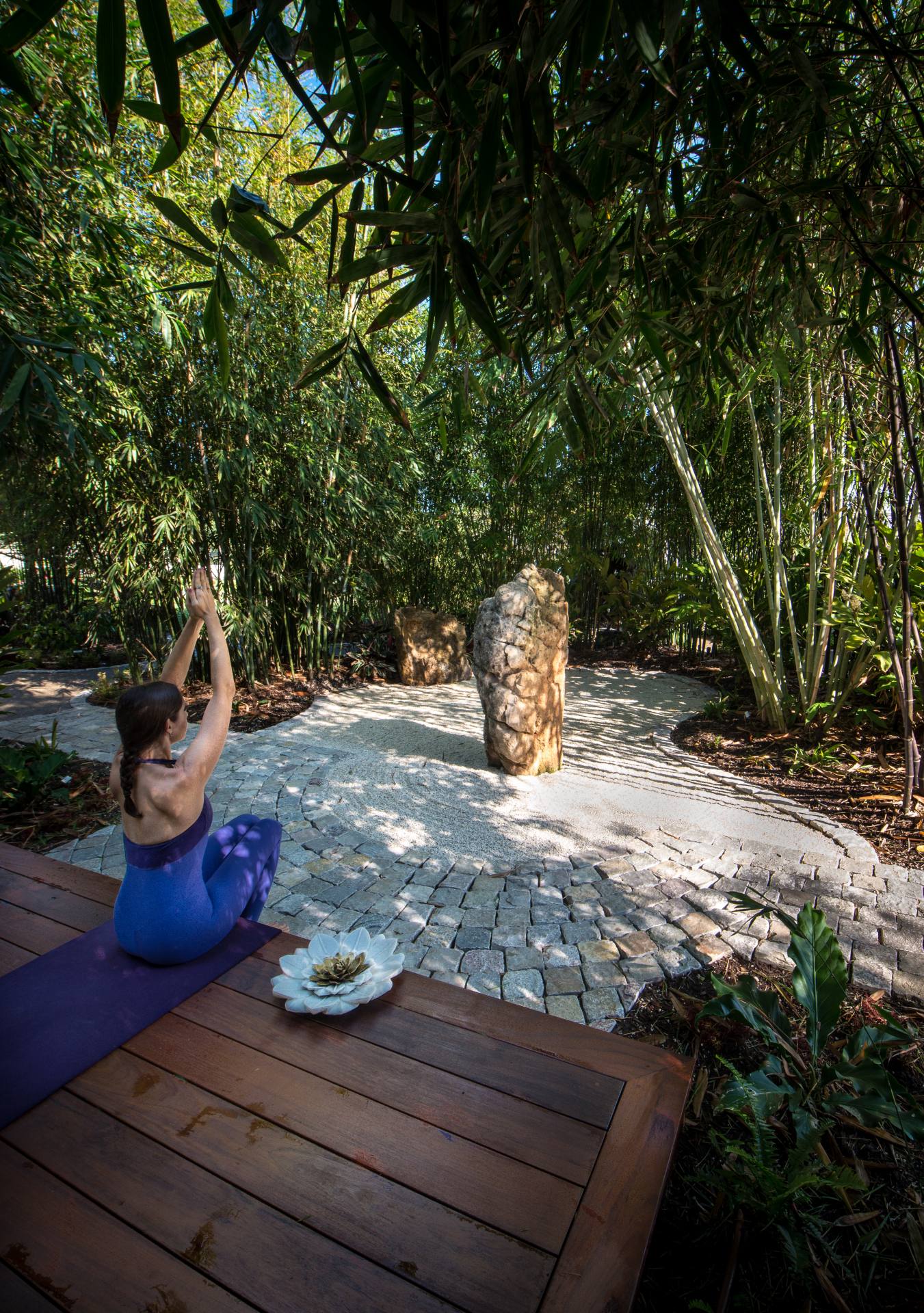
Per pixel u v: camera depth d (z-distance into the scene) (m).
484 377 6.75
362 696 6.49
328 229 4.93
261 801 3.76
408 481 6.90
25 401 2.66
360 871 2.96
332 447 6.00
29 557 7.40
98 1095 1.18
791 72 1.27
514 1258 0.90
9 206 2.98
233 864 1.79
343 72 1.31
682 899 2.70
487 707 4.31
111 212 3.69
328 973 1.44
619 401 2.22
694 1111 1.71
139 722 1.50
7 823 3.41
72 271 3.54
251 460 5.26
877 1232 1.37
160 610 5.96
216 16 0.74
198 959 1.57
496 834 3.36
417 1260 0.90
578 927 2.49
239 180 4.64
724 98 1.20
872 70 1.67
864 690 5.06
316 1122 1.12
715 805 3.77
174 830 1.52
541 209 1.18
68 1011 1.39
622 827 3.45
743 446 6.21
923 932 2.46
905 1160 1.61
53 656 7.92
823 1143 1.64
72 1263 0.90
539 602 4.25
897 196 1.66
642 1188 1.00
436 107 0.92
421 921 2.54
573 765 4.49
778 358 2.25
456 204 1.12
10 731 5.05
